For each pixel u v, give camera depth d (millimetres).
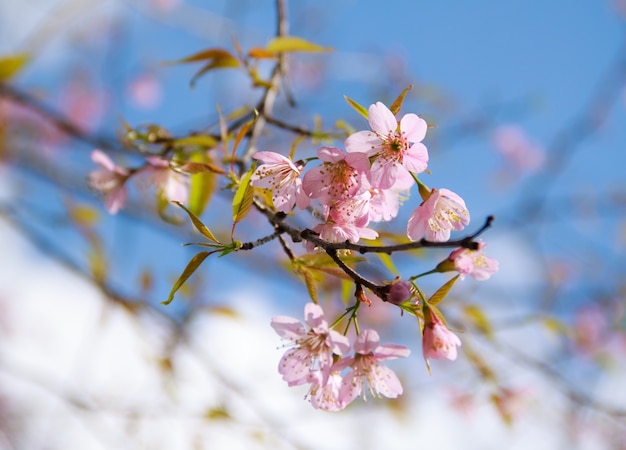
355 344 650
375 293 634
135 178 742
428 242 615
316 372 645
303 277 672
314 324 651
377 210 663
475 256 639
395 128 652
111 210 745
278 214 654
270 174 652
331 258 655
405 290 630
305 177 646
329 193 645
